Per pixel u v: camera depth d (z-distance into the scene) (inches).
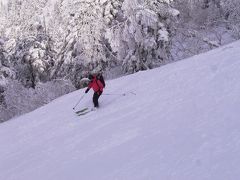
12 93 1145.4
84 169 367.2
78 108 658.8
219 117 370.3
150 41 978.7
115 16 1110.4
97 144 437.4
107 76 1109.7
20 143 586.6
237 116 355.6
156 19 972.6
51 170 406.0
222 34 1434.5
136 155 352.2
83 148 443.2
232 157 275.3
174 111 446.0
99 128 501.7
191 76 560.1
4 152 569.0
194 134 348.2
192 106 436.5
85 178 341.1
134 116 491.8
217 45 1144.2
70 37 1121.4
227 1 1444.4
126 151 374.6
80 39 1103.6
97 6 1099.9
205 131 345.7
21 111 1124.5
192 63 631.2
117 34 1043.9
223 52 621.9
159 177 285.1
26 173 427.8
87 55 1101.7
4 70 1098.1
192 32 1250.0
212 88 473.4
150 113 476.4
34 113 749.9
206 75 535.2
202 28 1574.8
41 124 652.1
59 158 441.4
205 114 394.6
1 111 1139.3
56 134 559.2
